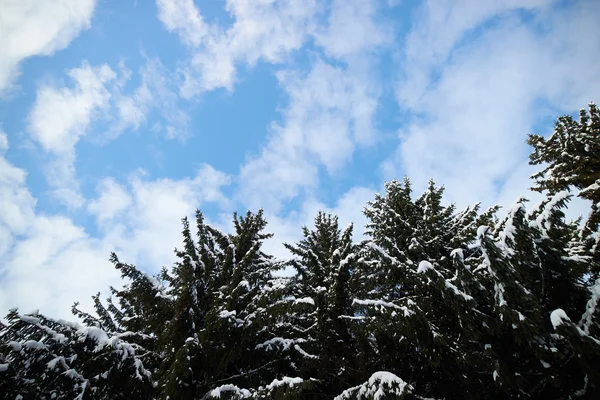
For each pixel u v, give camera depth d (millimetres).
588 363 5141
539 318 5781
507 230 6445
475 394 6613
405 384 5578
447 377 7070
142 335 7641
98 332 6301
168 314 7688
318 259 9773
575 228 9484
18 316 6289
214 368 6871
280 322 8742
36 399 5895
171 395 6031
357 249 9672
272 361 7633
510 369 6113
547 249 6250
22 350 5852
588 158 8586
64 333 6809
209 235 9734
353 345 8266
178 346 7047
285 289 7387
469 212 9555
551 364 5926
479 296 6645
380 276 8328
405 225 9156
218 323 6609
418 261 8539
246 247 9656
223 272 8758
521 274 6332
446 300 6547
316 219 12297
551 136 9828
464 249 8992
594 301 5570
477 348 6707
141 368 6457
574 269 6184
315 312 8602
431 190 10695
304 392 7535
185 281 7586
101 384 6277
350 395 6199
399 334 7164
